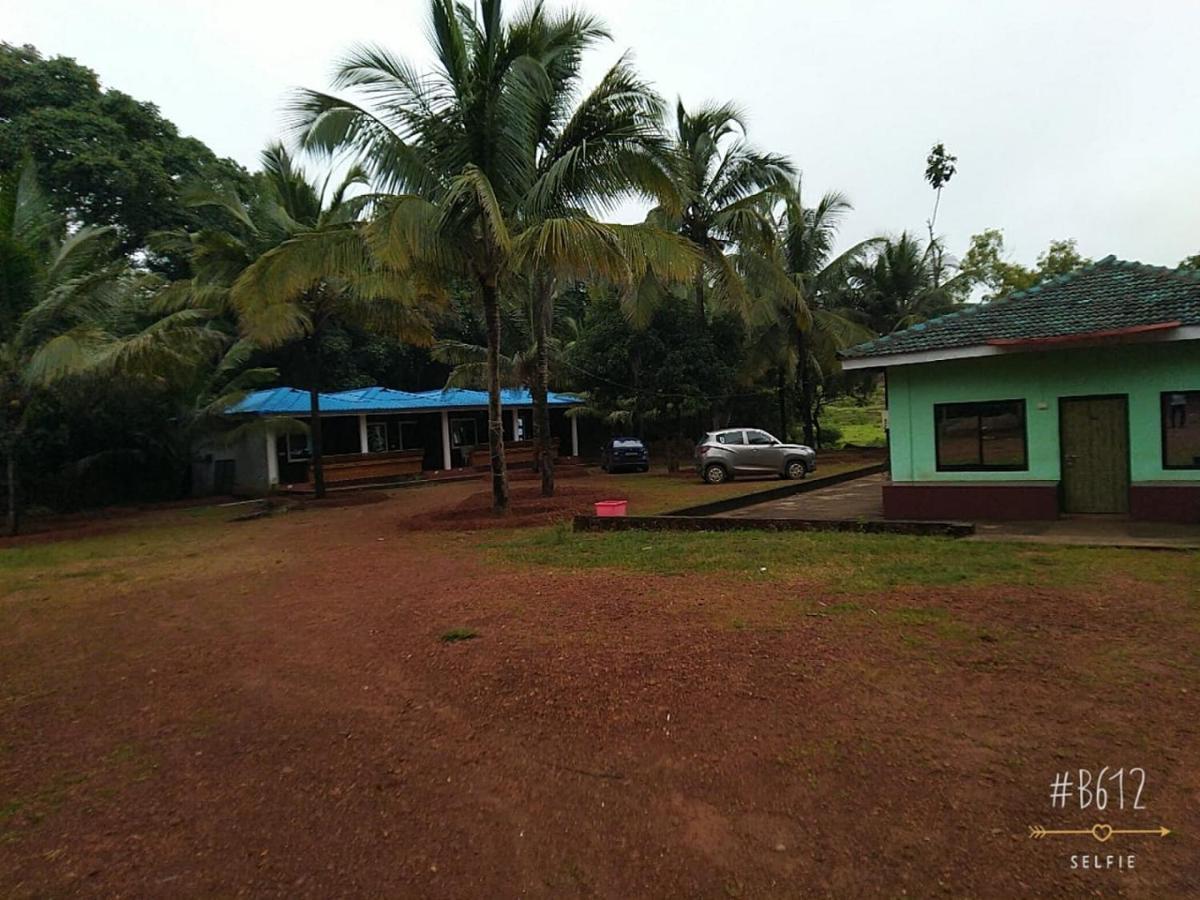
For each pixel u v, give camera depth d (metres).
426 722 4.52
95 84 26.98
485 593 7.74
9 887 3.00
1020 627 5.62
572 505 15.48
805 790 3.47
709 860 2.99
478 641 5.97
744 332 28.77
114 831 3.43
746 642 5.55
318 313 20.80
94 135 25.14
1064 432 11.67
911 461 12.77
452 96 12.80
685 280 12.57
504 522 13.57
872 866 2.89
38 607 8.54
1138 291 11.34
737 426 33.22
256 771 3.99
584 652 5.53
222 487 27.09
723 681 4.81
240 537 14.47
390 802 3.58
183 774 4.00
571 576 8.40
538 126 12.96
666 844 3.12
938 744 3.83
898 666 4.93
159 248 20.41
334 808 3.55
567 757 3.95
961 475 12.38
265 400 26.61
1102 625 5.60
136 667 5.99
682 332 27.91
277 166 20.30
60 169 23.86
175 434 23.69
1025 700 4.31
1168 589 6.60
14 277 15.53
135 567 11.22
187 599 8.56
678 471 27.52
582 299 39.94
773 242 22.89
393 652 5.93
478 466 31.11
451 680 5.18
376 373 37.59
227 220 28.92
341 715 4.71
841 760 3.72
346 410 26.53
